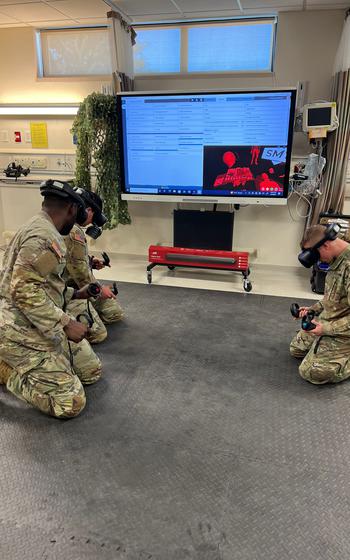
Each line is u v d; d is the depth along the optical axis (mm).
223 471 1601
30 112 4270
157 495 1487
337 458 1669
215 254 3596
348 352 2131
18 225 4688
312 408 1984
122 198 3871
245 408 1983
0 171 4551
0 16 3740
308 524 1374
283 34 3559
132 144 3674
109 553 1270
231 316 3029
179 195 3746
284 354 2490
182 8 3447
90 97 3363
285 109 3285
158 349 2545
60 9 3527
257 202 3586
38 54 4223
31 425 1860
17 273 1659
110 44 3506
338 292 2047
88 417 1916
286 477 1571
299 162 3686
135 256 4426
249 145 3447
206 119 3457
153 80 4008
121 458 1666
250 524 1372
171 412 1954
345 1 3197
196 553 1271
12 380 1975
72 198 1772
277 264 4055
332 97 3457
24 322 1803
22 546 1291
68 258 2395
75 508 1431
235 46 3832
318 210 3570
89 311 2504
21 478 1561
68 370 1927
